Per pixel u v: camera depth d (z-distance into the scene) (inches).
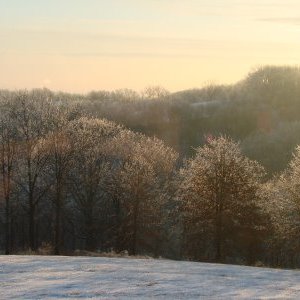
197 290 689.6
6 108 1952.5
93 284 726.5
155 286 716.0
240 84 6589.6
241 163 1635.1
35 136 1950.1
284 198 1646.2
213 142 1701.5
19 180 2012.8
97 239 2240.4
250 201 1589.6
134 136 2507.4
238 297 641.6
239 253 1679.4
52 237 2335.1
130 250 2014.0
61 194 2064.5
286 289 714.2
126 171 2082.9
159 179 2148.1
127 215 1988.2
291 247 1689.2
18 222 2496.3
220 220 1573.6
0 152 1903.3
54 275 805.9
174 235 2032.5
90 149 2169.0
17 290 677.9
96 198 2244.1
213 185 1595.7
